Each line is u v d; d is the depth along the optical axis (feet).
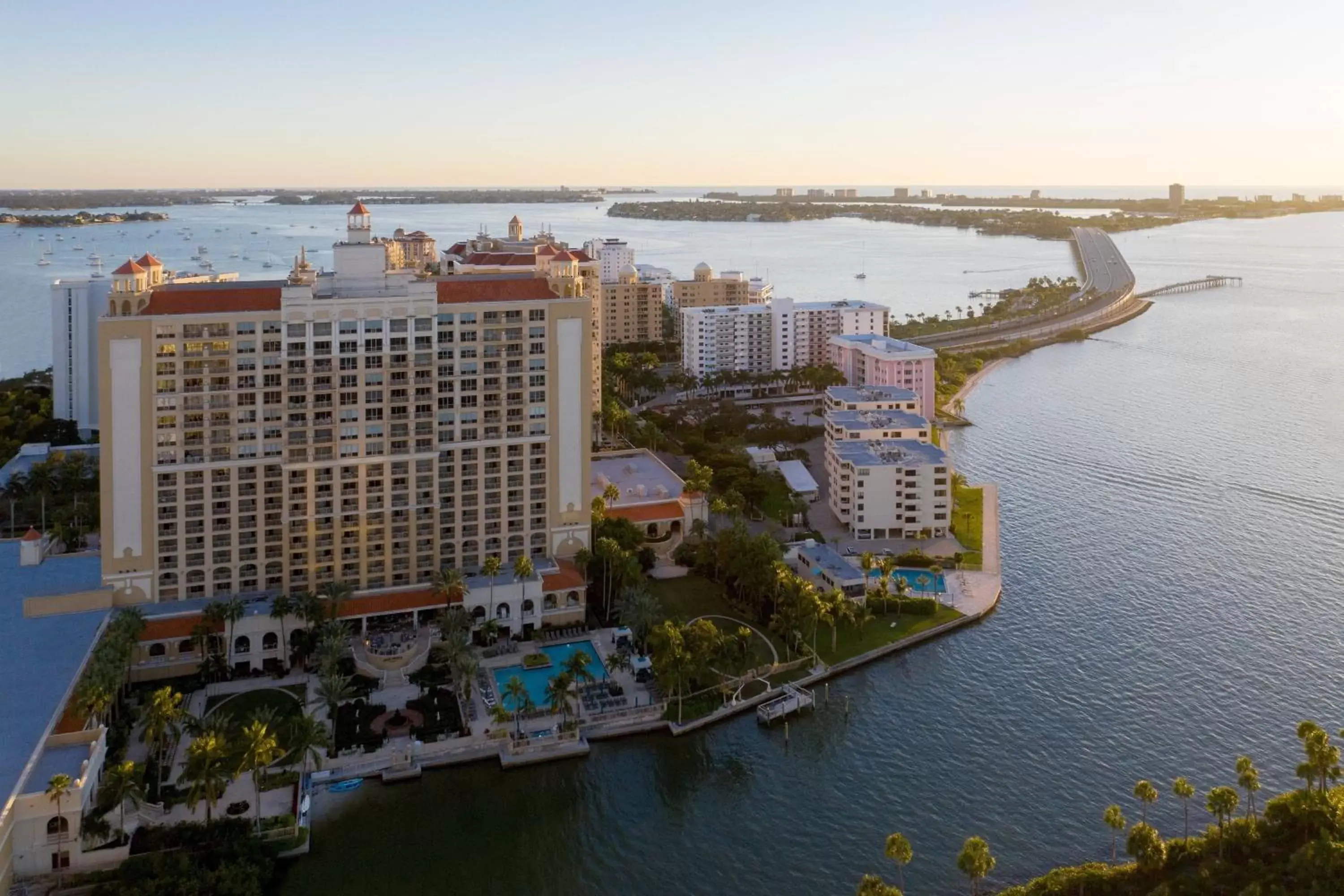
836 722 571.69
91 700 477.77
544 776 519.60
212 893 416.05
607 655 630.74
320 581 644.27
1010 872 446.19
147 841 444.55
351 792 500.74
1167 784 507.30
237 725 541.75
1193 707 579.07
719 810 496.64
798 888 442.09
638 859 461.37
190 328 600.39
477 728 546.67
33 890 417.28
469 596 639.35
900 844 412.36
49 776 441.68
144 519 609.01
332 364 625.82
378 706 565.94
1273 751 534.78
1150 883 420.77
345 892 436.35
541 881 446.60
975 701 591.37
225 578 628.69
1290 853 426.51
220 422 612.70
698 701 579.07
